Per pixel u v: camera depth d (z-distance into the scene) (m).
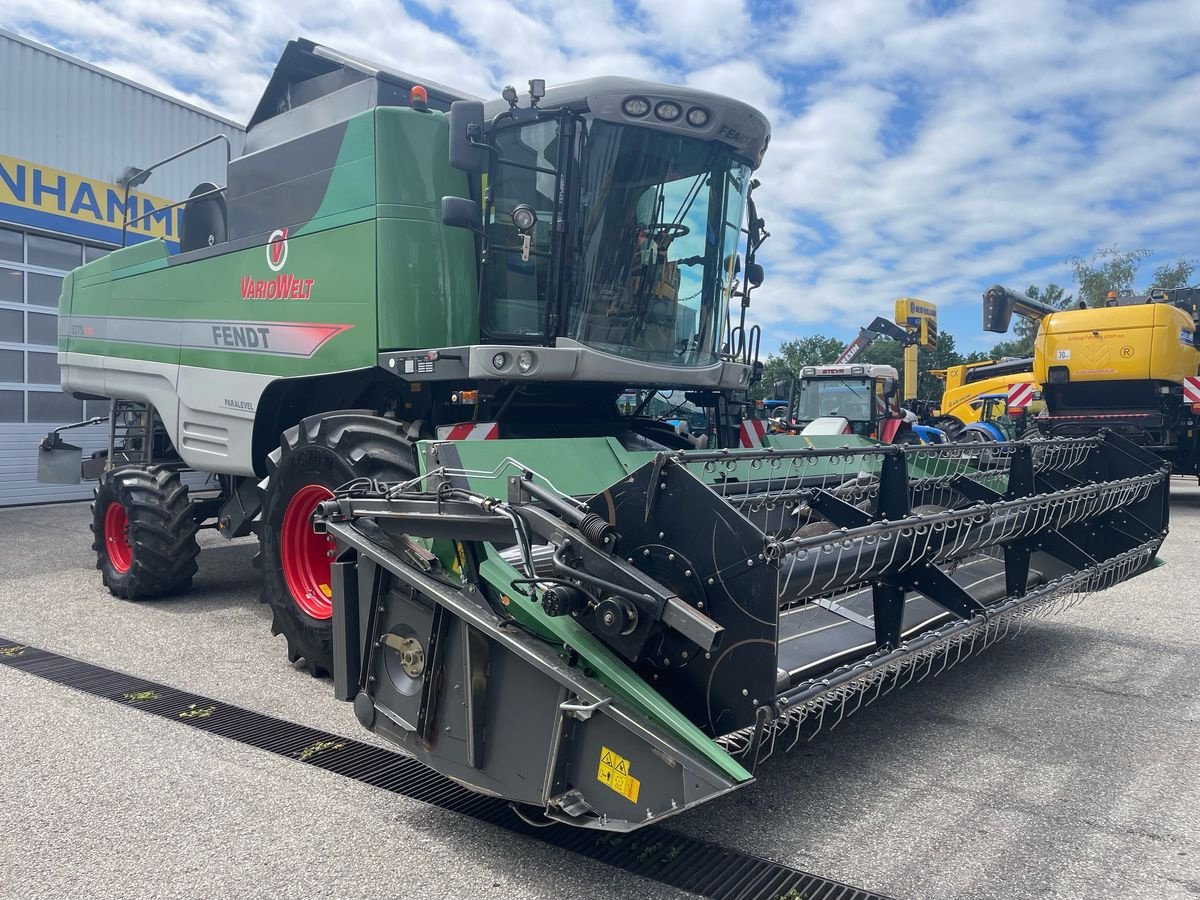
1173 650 4.98
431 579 2.76
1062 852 2.72
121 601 5.95
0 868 2.56
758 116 4.74
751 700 2.29
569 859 2.64
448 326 4.52
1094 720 3.87
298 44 5.70
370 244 4.45
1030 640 5.19
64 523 9.55
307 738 3.58
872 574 3.22
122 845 2.70
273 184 5.10
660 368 4.65
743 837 2.80
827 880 2.54
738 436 5.45
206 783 3.15
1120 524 5.00
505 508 2.60
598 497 2.57
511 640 2.49
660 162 4.54
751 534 2.27
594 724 2.38
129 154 11.89
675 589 2.41
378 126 4.40
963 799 3.09
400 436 4.03
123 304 6.46
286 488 4.32
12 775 3.20
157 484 5.82
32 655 4.66
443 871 2.57
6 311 10.80
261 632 5.19
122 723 3.72
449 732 2.71
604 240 4.44
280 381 5.04
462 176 4.59
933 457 4.34
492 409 4.77
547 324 4.35
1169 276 37.09
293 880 2.51
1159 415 11.58
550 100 4.34
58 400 11.47
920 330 18.00
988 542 3.84
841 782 3.22
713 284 4.93
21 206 10.71
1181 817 2.96
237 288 5.32
